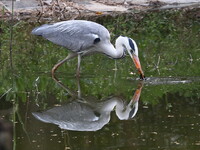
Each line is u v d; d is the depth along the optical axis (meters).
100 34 12.95
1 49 16.14
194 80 12.82
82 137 8.80
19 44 16.86
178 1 23.50
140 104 10.95
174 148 8.17
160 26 19.84
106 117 10.09
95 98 11.48
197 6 22.61
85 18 19.86
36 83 12.67
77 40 12.99
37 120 9.81
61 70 14.06
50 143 8.44
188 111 10.31
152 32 19.19
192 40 18.06
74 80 13.04
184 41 17.94
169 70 13.94
